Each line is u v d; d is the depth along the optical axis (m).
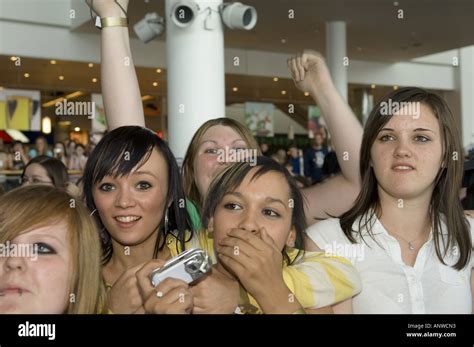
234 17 4.19
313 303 1.10
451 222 1.27
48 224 0.99
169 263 1.01
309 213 1.73
